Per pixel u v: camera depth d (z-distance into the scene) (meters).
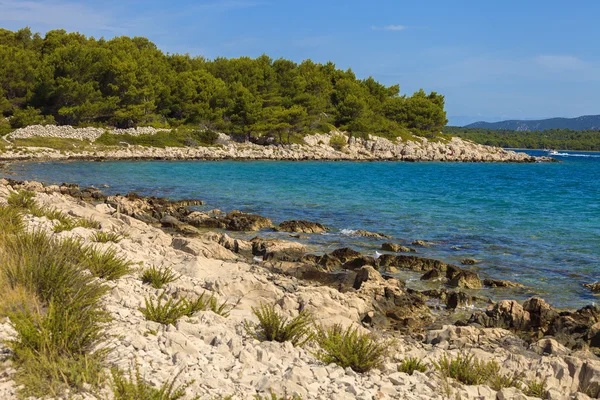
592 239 28.38
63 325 7.57
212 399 6.70
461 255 24.44
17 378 6.52
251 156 104.19
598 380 9.59
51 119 95.94
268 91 132.12
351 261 21.42
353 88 150.75
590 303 17.73
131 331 8.67
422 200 44.94
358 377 8.54
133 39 142.50
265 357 8.53
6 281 9.33
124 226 22.33
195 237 24.36
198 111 113.75
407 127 154.25
